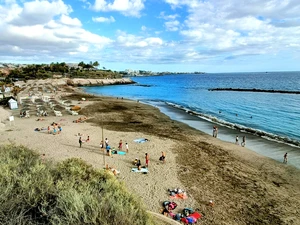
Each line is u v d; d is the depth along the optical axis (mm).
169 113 41188
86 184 6629
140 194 12688
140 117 36500
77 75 129625
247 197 13062
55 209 4934
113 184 7277
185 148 21516
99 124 30641
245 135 27078
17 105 41844
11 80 99562
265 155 20547
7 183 5637
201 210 11500
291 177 16078
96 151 19766
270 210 11867
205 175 15750
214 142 24047
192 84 132750
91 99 57281
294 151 21656
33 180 5973
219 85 119625
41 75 115750
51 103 42938
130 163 17328
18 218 4609
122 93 81625
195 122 33844
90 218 4699
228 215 11234
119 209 5219
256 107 47375
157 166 16953
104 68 174375
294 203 12633
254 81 146125
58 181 6293
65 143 21594
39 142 21453
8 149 9844
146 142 22859
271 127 30891
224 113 41500
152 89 99750
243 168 17391
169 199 12344
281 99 58938
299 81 133500
